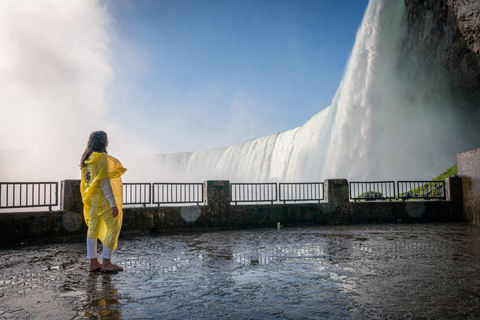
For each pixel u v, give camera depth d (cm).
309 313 275
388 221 1155
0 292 346
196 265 468
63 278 404
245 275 405
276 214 1068
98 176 441
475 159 1109
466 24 1916
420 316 267
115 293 337
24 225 795
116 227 453
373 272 412
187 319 264
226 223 1020
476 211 1105
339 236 777
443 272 410
